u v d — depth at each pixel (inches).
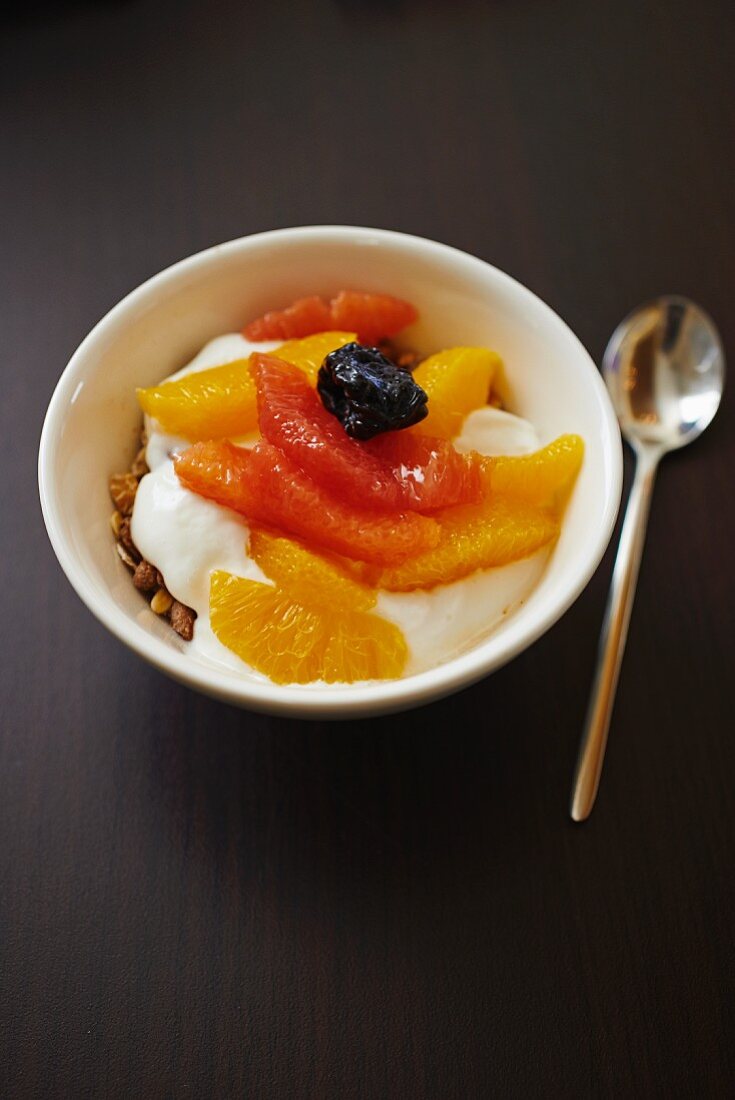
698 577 14.7
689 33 18.9
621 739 13.8
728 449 15.5
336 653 12.3
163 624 13.0
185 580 12.8
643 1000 12.5
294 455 12.6
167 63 18.4
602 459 12.9
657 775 13.6
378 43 18.7
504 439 13.9
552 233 17.1
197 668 11.5
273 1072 12.1
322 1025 12.3
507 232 17.1
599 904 13.0
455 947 12.7
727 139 18.0
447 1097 12.0
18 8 18.8
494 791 13.4
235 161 17.6
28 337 16.2
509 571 13.0
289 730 13.6
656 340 15.9
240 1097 11.9
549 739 13.7
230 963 12.5
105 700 13.8
